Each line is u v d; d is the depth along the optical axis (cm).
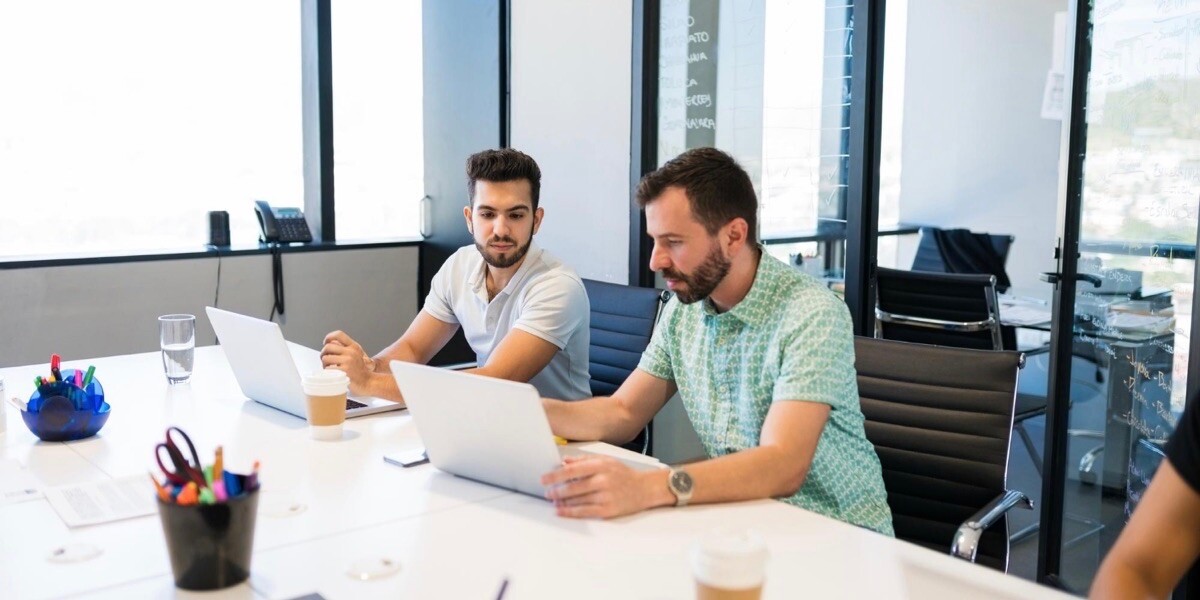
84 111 375
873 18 294
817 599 122
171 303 383
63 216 375
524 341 234
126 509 153
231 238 417
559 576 129
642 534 144
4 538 142
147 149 391
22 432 200
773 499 162
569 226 387
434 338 268
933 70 510
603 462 153
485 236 241
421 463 179
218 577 124
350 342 220
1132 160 262
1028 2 471
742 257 182
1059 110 466
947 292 334
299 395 205
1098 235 274
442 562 133
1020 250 488
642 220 358
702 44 344
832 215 314
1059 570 292
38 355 357
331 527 146
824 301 178
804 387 170
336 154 436
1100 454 280
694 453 360
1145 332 262
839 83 307
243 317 210
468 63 419
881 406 201
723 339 189
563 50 380
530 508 155
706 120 346
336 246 424
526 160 242
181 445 189
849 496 180
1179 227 250
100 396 198
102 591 124
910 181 527
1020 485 385
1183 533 123
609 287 280
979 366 193
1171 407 255
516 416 151
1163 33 251
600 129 370
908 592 121
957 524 192
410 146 454
